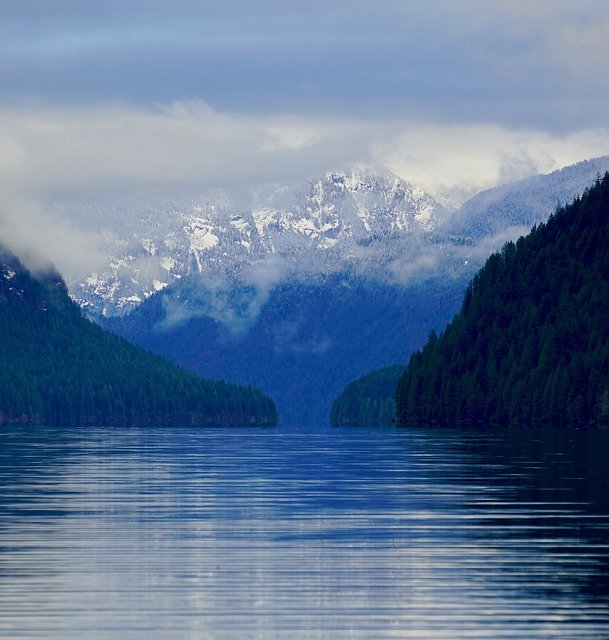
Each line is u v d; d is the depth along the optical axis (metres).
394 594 124.12
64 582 130.25
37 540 156.12
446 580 130.00
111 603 121.19
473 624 112.62
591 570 134.25
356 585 128.25
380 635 109.75
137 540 156.25
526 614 115.69
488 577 131.12
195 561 141.50
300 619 115.25
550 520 169.62
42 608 119.25
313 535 159.50
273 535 159.75
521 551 145.62
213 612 117.81
